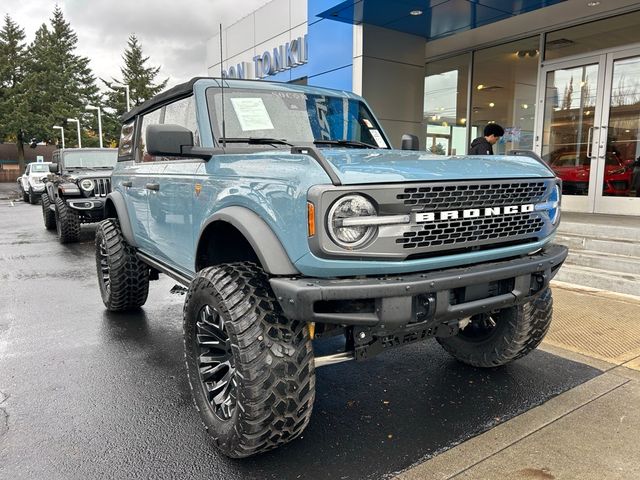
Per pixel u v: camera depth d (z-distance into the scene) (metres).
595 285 5.52
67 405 3.15
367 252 2.19
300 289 2.12
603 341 4.08
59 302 5.60
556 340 4.12
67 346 4.21
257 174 2.52
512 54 9.84
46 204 12.04
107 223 5.18
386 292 2.16
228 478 2.42
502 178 2.54
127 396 3.29
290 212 2.24
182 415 3.04
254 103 3.49
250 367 2.31
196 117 3.37
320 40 10.24
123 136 5.31
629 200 8.13
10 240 10.55
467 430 2.83
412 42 9.72
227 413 2.61
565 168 9.09
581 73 8.74
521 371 3.60
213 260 3.11
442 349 4.09
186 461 2.55
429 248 2.34
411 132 10.02
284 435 2.43
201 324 2.77
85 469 2.49
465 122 10.84
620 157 8.26
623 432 2.77
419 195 2.26
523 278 2.69
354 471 2.46
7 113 52.59
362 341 2.34
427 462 2.53
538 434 2.77
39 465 2.52
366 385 3.44
